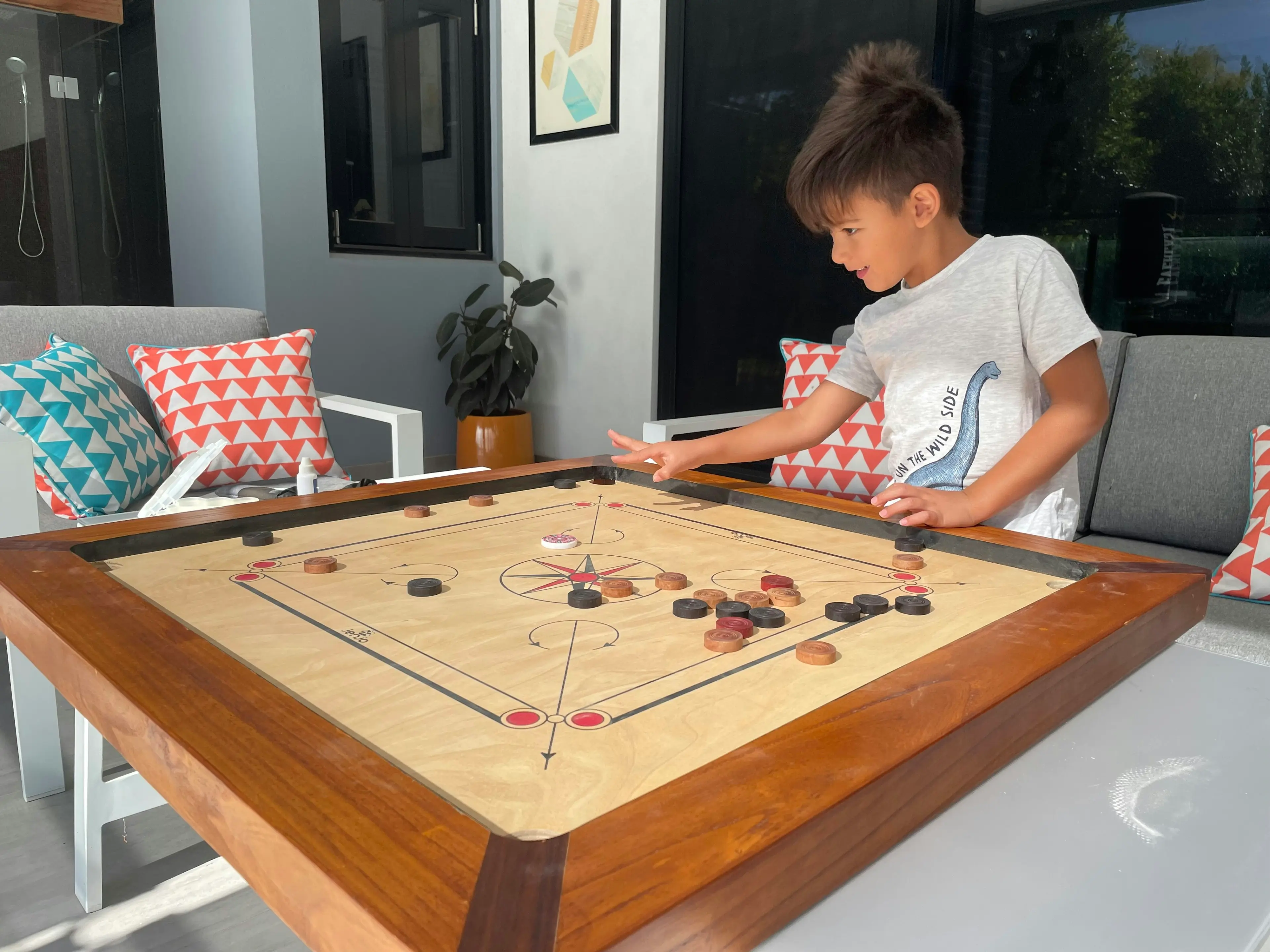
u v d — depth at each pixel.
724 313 3.62
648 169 3.63
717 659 0.67
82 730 1.19
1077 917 0.44
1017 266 1.21
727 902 0.39
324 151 3.62
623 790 0.48
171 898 1.26
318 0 3.52
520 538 1.02
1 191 3.21
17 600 0.74
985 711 0.55
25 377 1.86
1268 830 0.52
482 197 4.21
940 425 1.27
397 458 2.16
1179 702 0.69
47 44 3.23
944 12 2.84
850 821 0.46
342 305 3.76
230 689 0.57
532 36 3.96
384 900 0.37
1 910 1.23
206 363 2.21
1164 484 1.92
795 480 2.03
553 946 0.34
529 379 3.95
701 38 3.49
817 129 1.15
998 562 0.95
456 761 0.51
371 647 0.69
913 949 0.42
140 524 0.99
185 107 3.59
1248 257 2.47
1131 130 2.61
